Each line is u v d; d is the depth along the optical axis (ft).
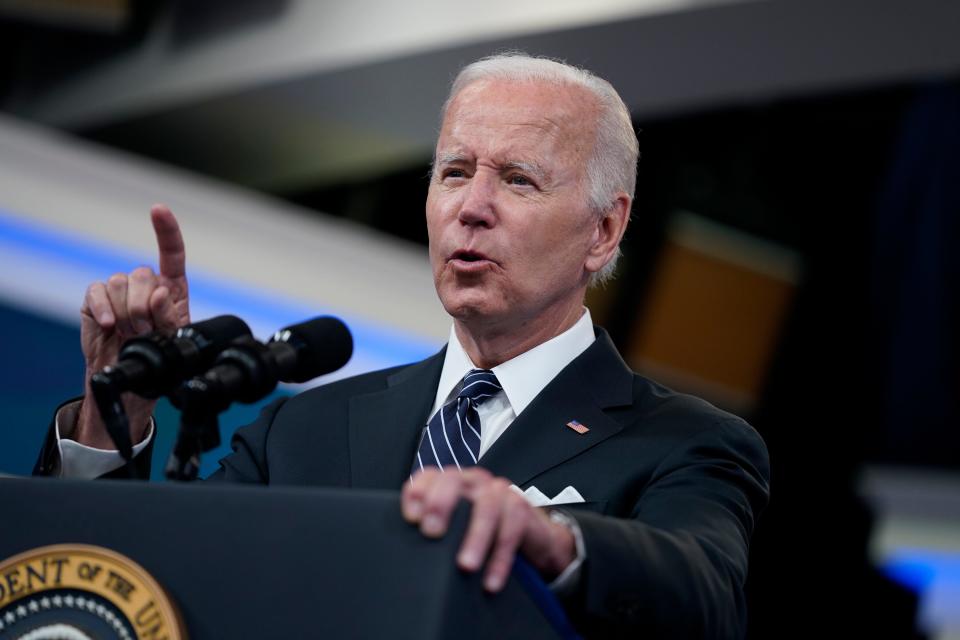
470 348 13.79
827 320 43.60
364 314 35.83
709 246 43.65
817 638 39.99
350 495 8.12
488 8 32.60
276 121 38.09
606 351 13.71
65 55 38.37
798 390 43.65
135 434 12.62
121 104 37.52
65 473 12.40
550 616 8.38
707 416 12.70
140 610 7.97
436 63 33.78
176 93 36.58
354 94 35.88
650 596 9.09
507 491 8.32
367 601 7.79
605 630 9.05
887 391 43.16
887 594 40.34
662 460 12.17
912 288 42.98
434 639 7.56
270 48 35.06
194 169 41.11
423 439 13.17
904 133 42.57
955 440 42.55
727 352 43.55
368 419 13.58
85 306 12.55
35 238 32.30
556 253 13.34
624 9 31.68
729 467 12.02
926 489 41.98
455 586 7.74
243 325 10.76
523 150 13.34
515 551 8.15
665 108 36.42
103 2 36.45
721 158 43.52
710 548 10.17
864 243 43.42
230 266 34.88
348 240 36.50
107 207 33.81
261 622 7.94
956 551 41.14
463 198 13.28
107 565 8.11
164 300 12.13
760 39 32.76
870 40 32.78
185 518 8.34
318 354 10.84
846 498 42.32
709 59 33.71
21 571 8.19
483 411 13.34
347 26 34.06
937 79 41.32
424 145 38.45
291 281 35.42
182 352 10.11
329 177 42.29
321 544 8.02
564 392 13.05
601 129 13.89
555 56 33.73
